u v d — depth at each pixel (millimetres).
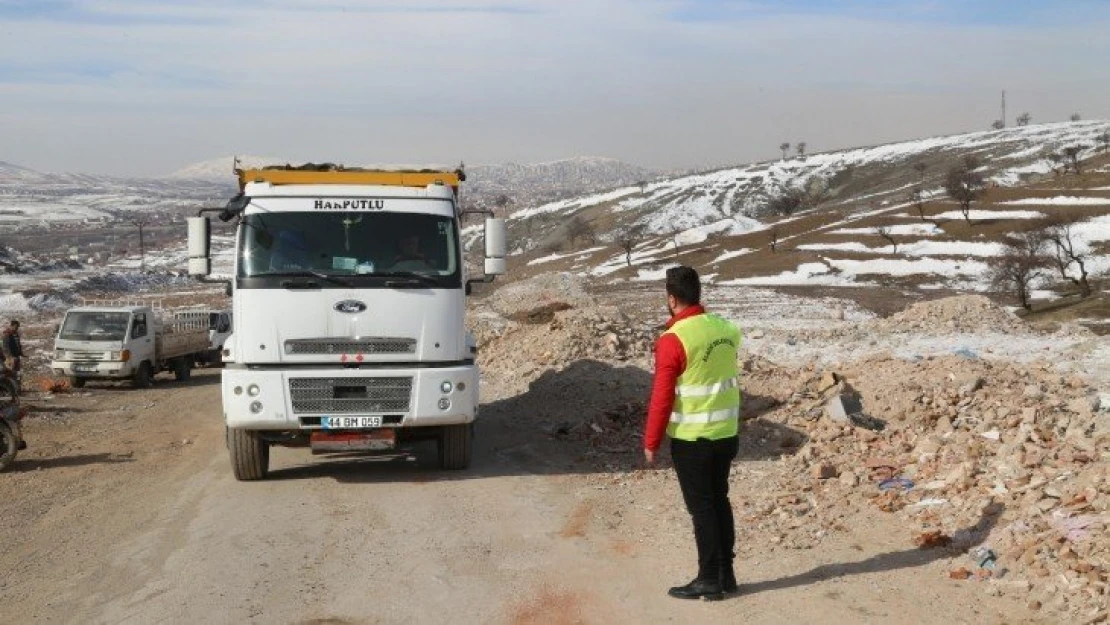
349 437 10461
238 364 10484
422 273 10617
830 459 10008
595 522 8570
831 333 21828
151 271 144750
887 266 114500
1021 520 6883
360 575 7234
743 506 8719
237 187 11430
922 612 5887
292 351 10367
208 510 9547
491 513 9055
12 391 12680
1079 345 16500
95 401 22797
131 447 14477
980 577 6336
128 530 8906
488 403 16875
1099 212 128500
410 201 10844
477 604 6531
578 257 162750
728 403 6410
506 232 11281
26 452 13977
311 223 10633
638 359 19156
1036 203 139625
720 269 122938
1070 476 7512
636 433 12633
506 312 39719
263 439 10750
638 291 84688
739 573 6926
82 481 11562
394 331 10484
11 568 7719
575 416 14180
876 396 11594
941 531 7246
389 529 8586
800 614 6008
